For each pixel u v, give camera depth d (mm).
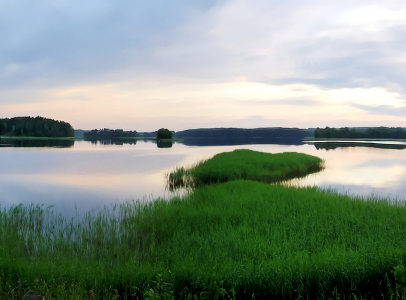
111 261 7977
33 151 64688
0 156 51688
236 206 12562
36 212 13477
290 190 16094
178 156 52938
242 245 8086
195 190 17062
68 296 5602
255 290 6094
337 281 6305
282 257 7004
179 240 8922
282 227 9547
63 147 83812
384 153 57844
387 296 6000
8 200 17859
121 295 6055
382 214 10977
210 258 7352
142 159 46781
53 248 9016
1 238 9461
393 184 23172
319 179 25891
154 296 5375
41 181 25312
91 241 9477
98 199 18125
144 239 9703
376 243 7934
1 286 6129
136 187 22484
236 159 33906
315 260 6820
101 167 35625
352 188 21359
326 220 10156
